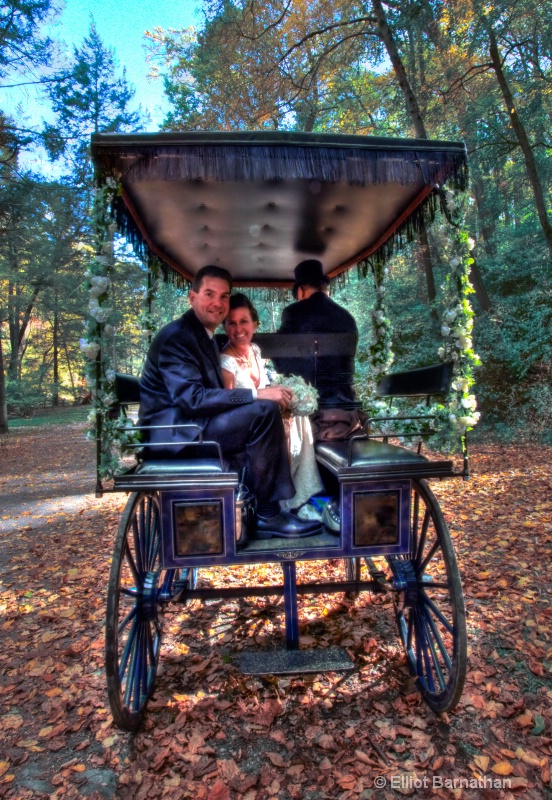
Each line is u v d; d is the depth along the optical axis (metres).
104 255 2.26
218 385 2.56
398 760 2.06
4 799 1.94
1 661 3.00
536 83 10.45
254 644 3.01
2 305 20.39
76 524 6.04
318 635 3.08
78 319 24.80
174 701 2.49
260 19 11.77
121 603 3.77
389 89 13.48
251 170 2.18
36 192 13.63
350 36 10.39
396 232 3.49
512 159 12.55
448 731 2.21
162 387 2.47
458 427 2.39
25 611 3.68
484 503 5.96
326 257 4.20
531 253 12.00
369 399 4.33
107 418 2.22
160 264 4.04
